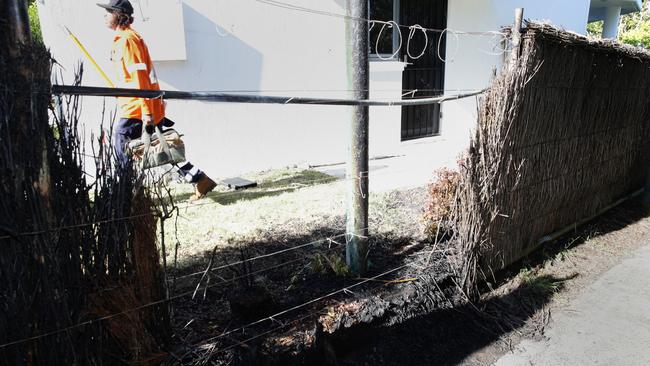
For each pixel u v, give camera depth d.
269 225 4.19
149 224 2.18
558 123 4.34
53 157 1.79
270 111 6.09
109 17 4.17
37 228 1.72
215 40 5.48
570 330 3.56
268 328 2.73
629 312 3.83
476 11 8.16
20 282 1.71
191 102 5.46
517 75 3.66
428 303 3.35
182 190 5.11
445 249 3.79
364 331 3.00
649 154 6.79
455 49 8.23
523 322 3.61
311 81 6.36
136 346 2.12
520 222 4.18
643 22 25.77
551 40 3.88
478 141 3.60
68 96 1.94
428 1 7.91
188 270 3.31
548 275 4.30
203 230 4.03
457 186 3.79
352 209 3.32
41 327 1.79
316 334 2.70
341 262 3.44
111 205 1.99
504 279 4.11
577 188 5.02
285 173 6.04
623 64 5.33
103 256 1.97
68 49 4.68
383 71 7.09
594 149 5.16
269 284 3.22
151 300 2.24
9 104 1.62
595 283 4.29
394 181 5.94
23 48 1.61
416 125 8.31
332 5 6.30
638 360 3.24
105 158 2.02
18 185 1.66
